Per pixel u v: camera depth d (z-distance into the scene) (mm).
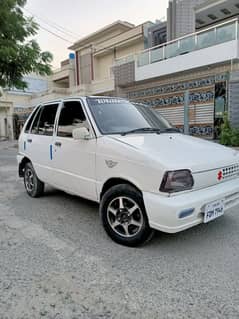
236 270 2562
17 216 4105
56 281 2393
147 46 19828
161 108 15078
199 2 15148
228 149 3643
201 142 3684
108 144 3258
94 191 3494
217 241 3176
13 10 11445
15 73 12352
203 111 13102
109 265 2668
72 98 4070
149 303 2105
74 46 26109
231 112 11859
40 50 12586
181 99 14008
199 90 13156
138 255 2867
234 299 2146
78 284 2350
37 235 3398
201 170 2867
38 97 25750
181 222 2656
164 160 2758
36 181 4977
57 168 4176
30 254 2895
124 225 3092
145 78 14977
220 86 12258
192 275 2486
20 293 2227
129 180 2982
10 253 2918
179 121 14250
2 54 10781
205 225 3650
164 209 2635
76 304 2094
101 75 24859
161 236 3320
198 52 12430
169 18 15984
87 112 3680
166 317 1953
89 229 3584
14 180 6770
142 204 2887
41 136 4652
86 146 3543
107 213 3244
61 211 4320
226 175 3182
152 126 3969
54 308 2049
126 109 4070
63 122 4129
